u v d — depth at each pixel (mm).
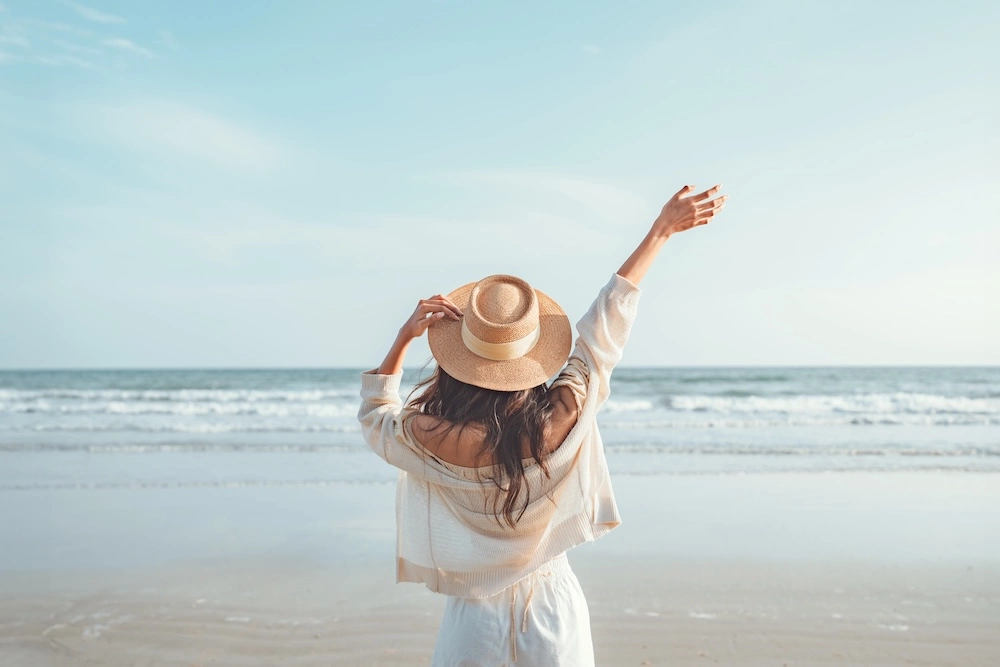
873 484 9602
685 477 10109
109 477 10250
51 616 4883
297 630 4629
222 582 5574
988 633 4512
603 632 4543
